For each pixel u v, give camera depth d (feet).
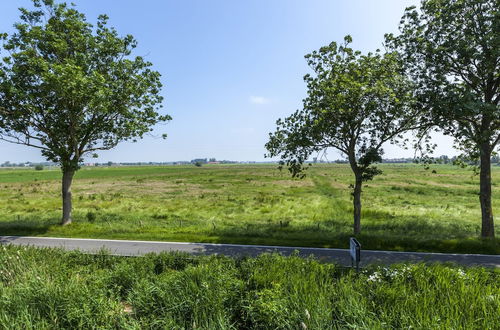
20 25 48.11
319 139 44.70
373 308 16.88
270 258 26.53
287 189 147.84
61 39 49.14
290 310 16.35
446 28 43.14
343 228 56.08
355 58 42.39
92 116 54.08
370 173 43.14
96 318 16.31
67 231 49.49
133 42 58.03
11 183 202.39
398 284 19.86
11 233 48.73
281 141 48.75
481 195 46.29
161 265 27.55
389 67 42.16
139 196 121.80
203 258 28.37
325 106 42.70
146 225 55.06
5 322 15.42
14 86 47.70
